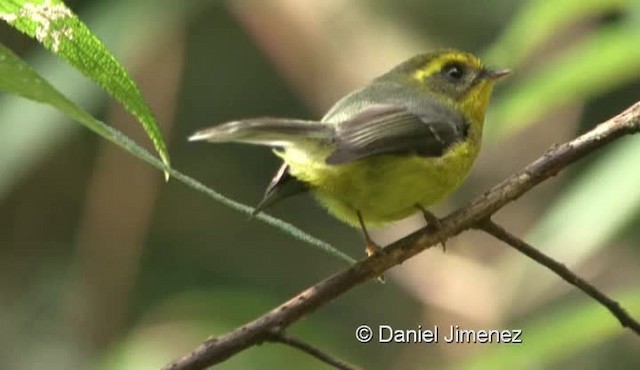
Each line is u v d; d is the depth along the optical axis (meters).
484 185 13.05
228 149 15.59
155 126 4.43
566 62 7.47
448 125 7.62
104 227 13.27
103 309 13.14
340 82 12.58
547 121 13.18
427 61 8.45
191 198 15.25
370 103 7.79
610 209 6.71
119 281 13.22
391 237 13.20
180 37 12.75
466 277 12.12
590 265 13.47
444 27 13.37
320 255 15.34
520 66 12.72
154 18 10.19
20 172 9.64
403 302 14.45
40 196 14.58
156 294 14.36
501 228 6.13
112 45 9.84
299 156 6.85
